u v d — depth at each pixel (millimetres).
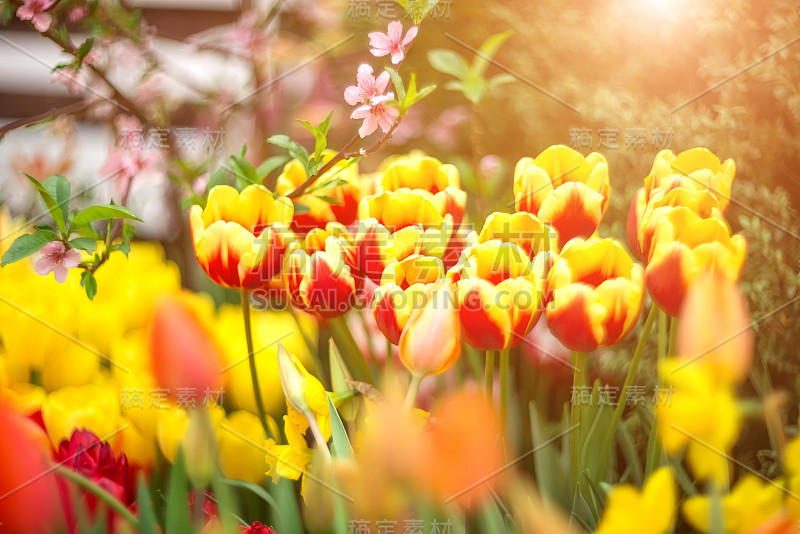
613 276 816
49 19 1142
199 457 796
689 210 812
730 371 780
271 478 889
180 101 1648
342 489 783
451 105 1904
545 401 961
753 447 870
